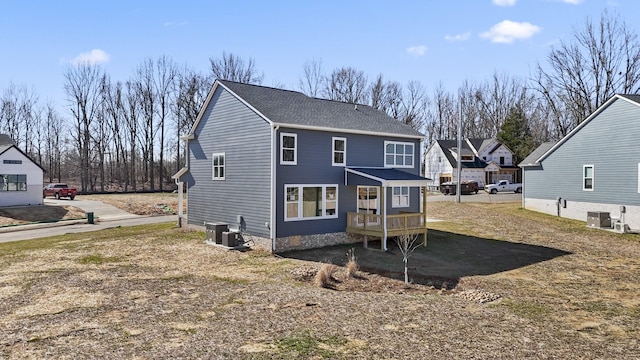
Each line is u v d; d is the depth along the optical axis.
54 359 7.19
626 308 10.64
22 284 12.60
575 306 10.80
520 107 66.75
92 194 51.69
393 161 22.45
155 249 18.58
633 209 22.72
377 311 10.01
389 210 22.00
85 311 9.98
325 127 19.39
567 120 50.16
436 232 22.81
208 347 7.73
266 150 18.41
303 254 17.80
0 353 7.46
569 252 17.94
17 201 35.06
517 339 8.36
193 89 58.59
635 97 23.12
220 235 19.62
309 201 19.19
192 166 23.48
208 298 11.10
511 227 24.27
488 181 60.00
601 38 40.00
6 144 36.28
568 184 27.02
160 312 9.88
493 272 14.71
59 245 19.78
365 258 17.06
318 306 10.35
